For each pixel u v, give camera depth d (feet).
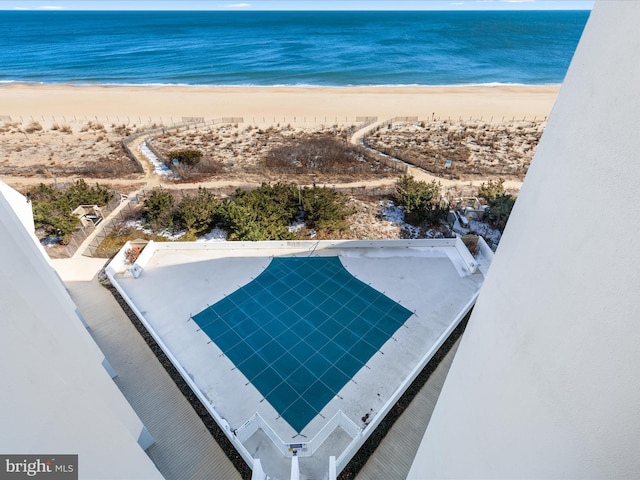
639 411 8.60
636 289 8.13
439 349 47.06
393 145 119.85
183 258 61.57
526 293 11.57
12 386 13.17
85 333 39.70
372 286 56.24
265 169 100.32
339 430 38.01
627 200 8.10
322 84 214.28
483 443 13.83
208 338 48.26
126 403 33.55
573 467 10.41
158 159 107.14
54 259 62.95
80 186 80.02
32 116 151.84
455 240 63.72
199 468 35.73
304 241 63.00
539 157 11.85
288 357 45.93
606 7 8.91
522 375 11.58
